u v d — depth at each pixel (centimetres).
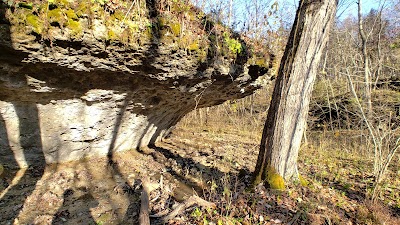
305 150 882
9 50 285
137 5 355
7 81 342
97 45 329
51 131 487
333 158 789
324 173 603
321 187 488
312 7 416
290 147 455
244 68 602
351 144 950
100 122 548
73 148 551
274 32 734
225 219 357
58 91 411
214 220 356
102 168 569
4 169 462
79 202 421
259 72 679
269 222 358
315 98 1223
